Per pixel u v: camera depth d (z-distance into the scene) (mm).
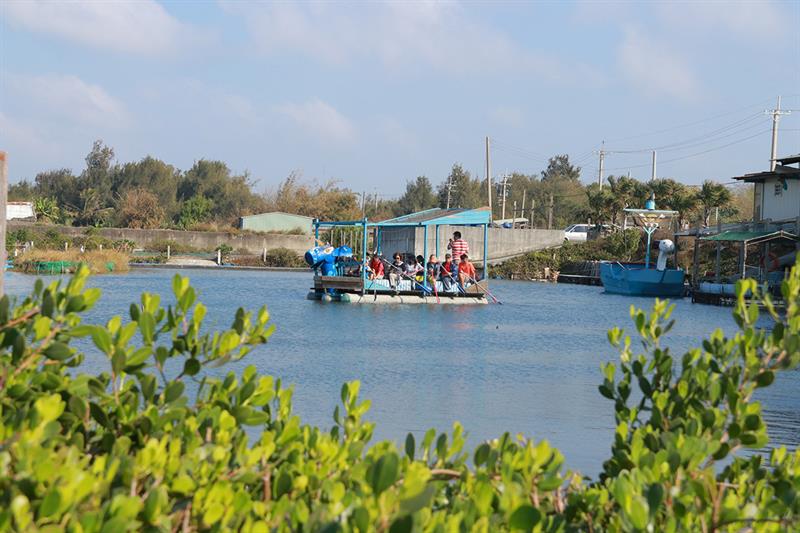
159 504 6828
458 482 9398
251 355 41344
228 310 67188
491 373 37281
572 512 9070
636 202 148500
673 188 143875
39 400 7457
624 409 11969
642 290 102062
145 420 8680
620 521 7930
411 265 80312
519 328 58156
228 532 7012
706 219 138750
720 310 82438
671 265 123812
